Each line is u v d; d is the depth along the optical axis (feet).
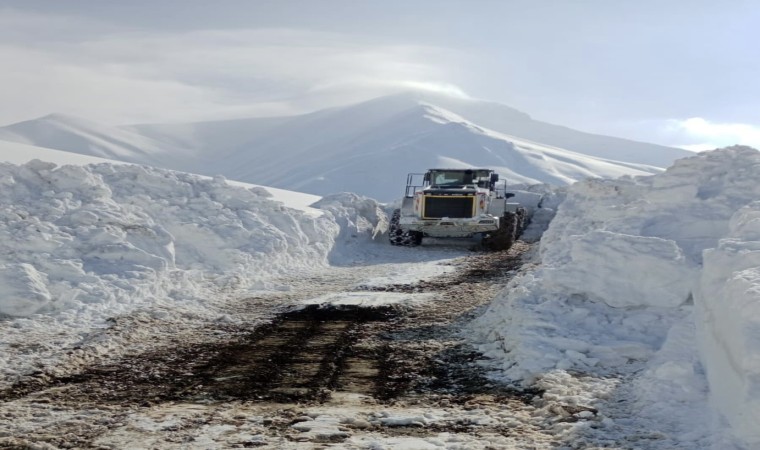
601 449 19.85
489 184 79.77
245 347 33.30
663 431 21.22
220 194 60.54
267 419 23.41
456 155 535.60
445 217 73.46
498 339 32.96
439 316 39.55
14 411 24.12
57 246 41.73
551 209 92.89
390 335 35.60
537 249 65.87
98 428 22.49
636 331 30.91
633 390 24.84
